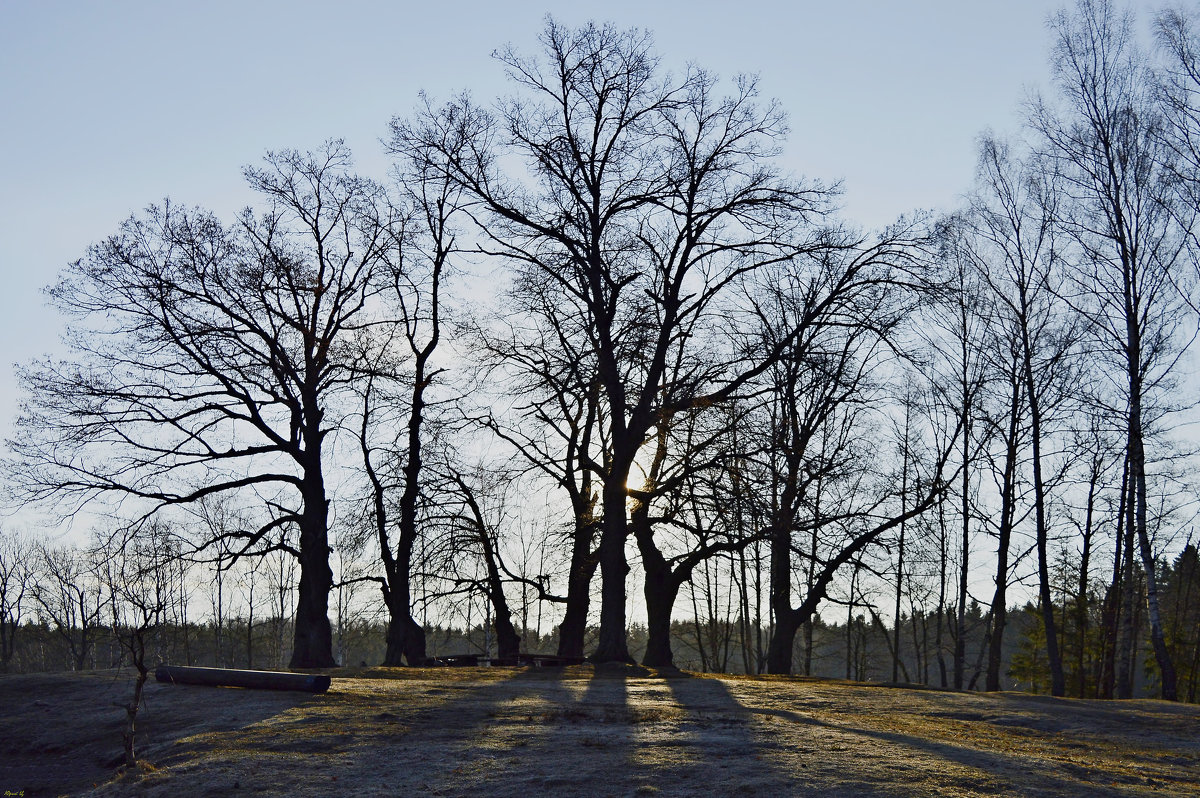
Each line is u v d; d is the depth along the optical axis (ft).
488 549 117.70
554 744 46.03
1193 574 206.69
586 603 121.39
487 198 100.68
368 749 45.65
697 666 249.75
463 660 112.88
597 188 99.04
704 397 97.04
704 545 105.40
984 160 111.55
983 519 122.52
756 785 37.45
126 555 103.19
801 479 106.52
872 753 44.16
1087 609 181.37
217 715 55.67
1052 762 44.70
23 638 274.36
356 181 114.52
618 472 97.71
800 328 98.27
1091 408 101.60
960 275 114.73
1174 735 56.85
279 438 109.50
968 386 119.96
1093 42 100.27
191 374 107.55
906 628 242.78
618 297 100.58
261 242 110.83
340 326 112.47
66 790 45.60
